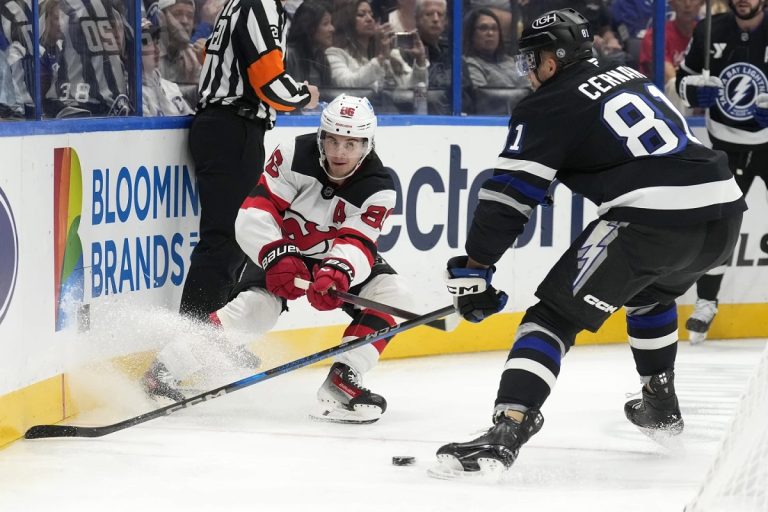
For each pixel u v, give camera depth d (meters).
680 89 9.85
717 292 9.81
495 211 5.35
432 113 9.52
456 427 6.83
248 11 7.52
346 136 6.39
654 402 6.16
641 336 6.12
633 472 5.73
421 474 5.60
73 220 6.84
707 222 5.42
